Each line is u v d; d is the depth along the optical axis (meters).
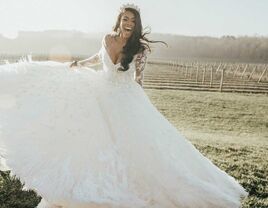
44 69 5.96
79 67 6.10
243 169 9.25
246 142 13.44
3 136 5.34
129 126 5.64
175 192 5.36
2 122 5.45
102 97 5.79
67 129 5.50
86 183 5.07
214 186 5.56
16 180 6.91
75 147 5.39
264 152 11.70
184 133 14.34
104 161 5.35
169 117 18.41
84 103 5.73
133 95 5.88
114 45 5.81
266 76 44.03
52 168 5.17
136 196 5.23
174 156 5.62
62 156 5.29
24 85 5.76
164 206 5.35
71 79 5.92
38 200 6.43
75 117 5.60
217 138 13.69
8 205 6.19
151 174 5.41
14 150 5.25
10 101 5.64
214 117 19.05
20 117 5.51
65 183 5.03
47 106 5.63
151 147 5.55
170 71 54.06
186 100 23.81
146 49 5.95
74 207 5.20
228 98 25.64
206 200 5.38
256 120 18.94
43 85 5.80
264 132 16.48
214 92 28.84
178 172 5.45
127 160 5.46
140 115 5.75
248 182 8.06
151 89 28.94
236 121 18.47
